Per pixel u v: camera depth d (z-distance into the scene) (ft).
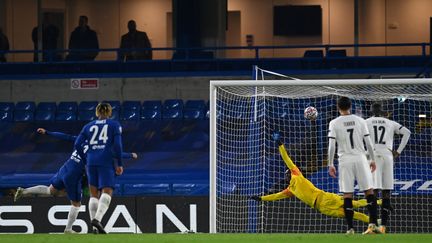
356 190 137.18
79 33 226.38
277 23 240.32
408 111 155.94
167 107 207.62
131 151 201.98
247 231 141.38
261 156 152.05
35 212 138.51
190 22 227.81
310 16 239.91
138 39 225.76
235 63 214.07
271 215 139.23
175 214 135.95
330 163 108.68
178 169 196.13
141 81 211.20
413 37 236.43
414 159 152.97
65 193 139.13
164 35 243.19
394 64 211.00
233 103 163.53
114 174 111.96
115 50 213.66
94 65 216.74
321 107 156.97
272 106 162.40
